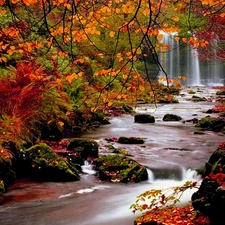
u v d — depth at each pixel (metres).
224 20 11.19
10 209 6.16
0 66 10.30
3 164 7.16
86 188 7.27
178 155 9.70
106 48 17.23
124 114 18.09
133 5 4.45
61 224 5.64
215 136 12.57
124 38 17.12
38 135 10.30
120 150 9.94
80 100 13.37
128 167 7.96
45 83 9.60
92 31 4.83
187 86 36.97
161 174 8.13
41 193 6.91
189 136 12.65
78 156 8.71
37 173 7.62
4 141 7.67
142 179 7.79
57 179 7.59
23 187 7.16
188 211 5.28
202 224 4.77
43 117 10.50
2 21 7.73
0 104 8.34
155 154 9.81
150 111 19.70
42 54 9.83
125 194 6.98
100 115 15.12
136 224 5.20
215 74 39.50
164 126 14.96
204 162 8.91
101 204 6.45
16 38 6.00
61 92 11.49
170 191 6.82
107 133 13.12
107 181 7.69
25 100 8.72
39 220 5.78
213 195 4.69
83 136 12.31
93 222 5.70
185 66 38.94
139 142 11.34
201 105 22.55
